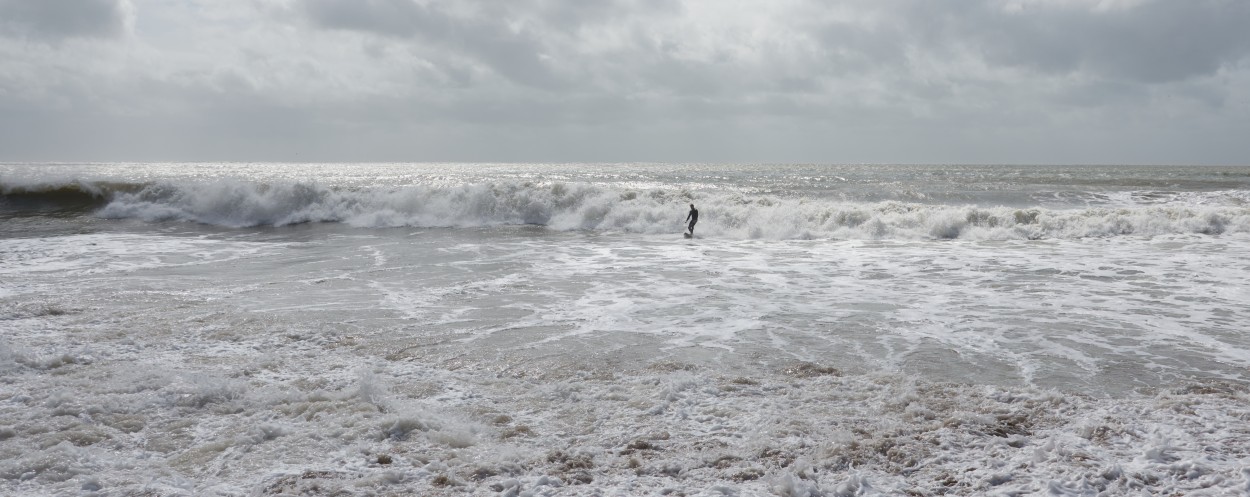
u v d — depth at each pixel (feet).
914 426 17.43
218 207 78.07
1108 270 43.50
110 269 42.68
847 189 124.36
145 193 81.41
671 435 16.92
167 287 36.68
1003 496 13.91
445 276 40.91
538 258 48.83
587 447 16.12
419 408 18.81
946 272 43.06
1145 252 52.21
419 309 31.91
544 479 14.42
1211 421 17.75
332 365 23.09
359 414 18.08
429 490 14.08
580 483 14.38
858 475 14.49
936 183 149.69
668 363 23.49
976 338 26.96
